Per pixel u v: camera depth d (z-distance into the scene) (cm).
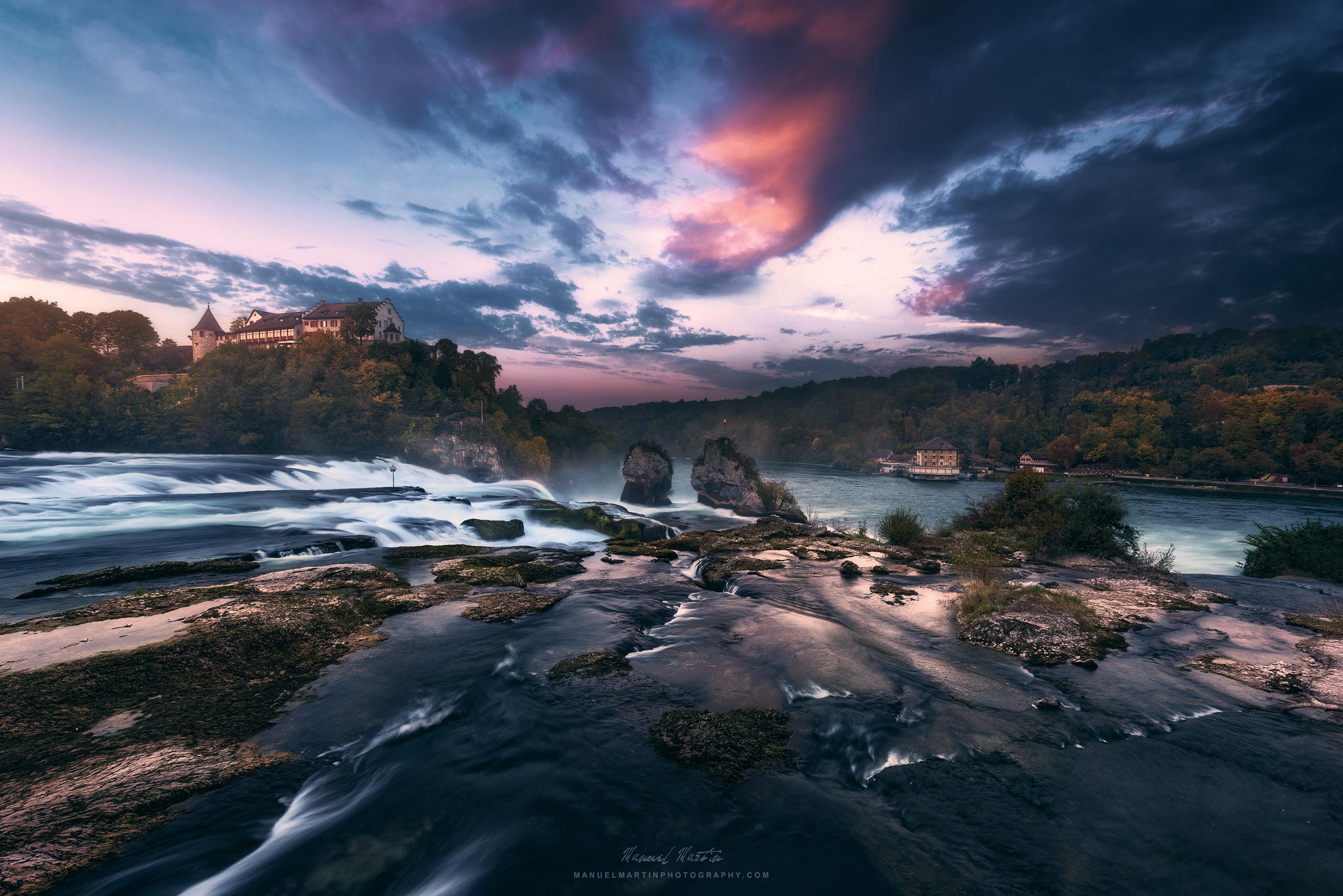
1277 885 487
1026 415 19400
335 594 1350
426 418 9256
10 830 537
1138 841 546
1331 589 1634
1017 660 1036
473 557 2048
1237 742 734
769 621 1281
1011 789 637
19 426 7544
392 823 586
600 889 494
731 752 714
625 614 1345
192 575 1694
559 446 12512
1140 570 1897
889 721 794
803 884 496
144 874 498
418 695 884
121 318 12712
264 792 631
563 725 792
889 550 2131
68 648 948
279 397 7744
